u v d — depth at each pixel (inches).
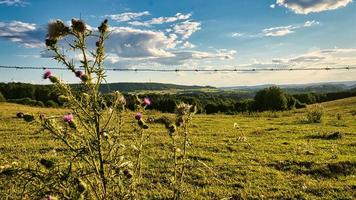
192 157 542.3
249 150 615.8
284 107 2364.7
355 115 1413.6
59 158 488.4
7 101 2134.6
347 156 553.0
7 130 831.7
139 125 183.9
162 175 410.9
